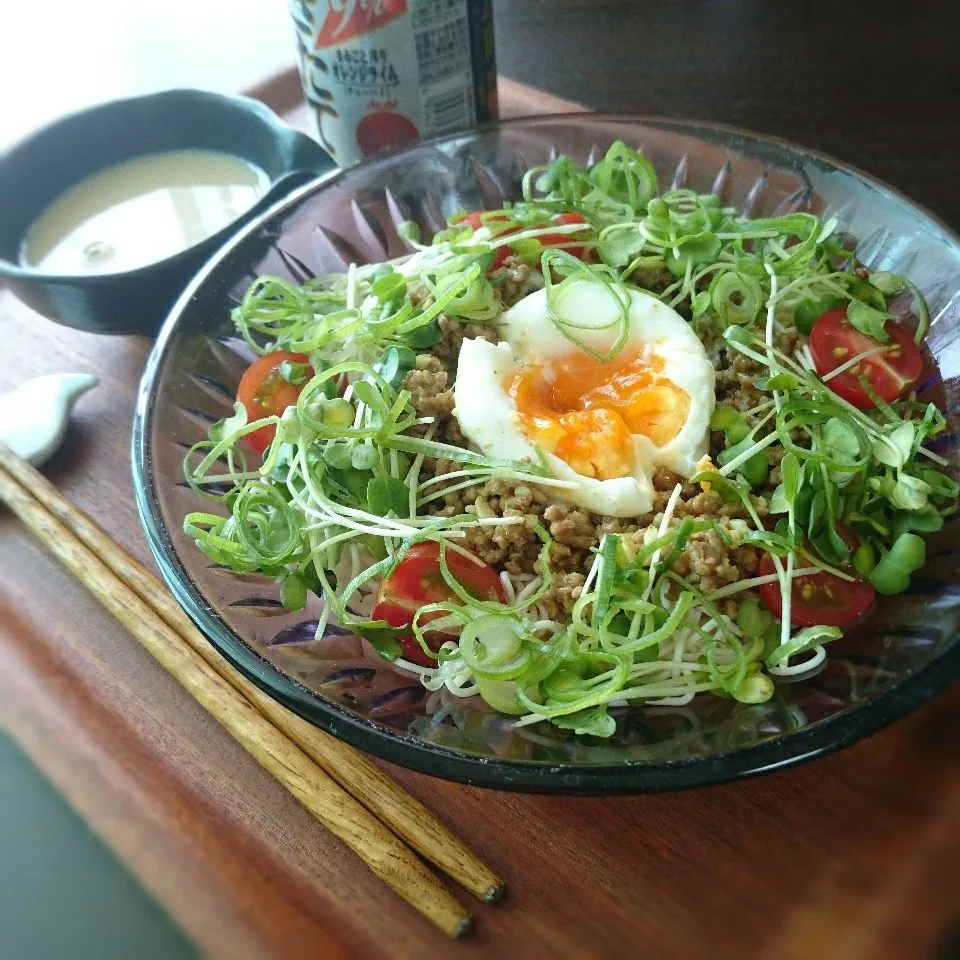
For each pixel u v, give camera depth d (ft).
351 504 0.79
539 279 0.88
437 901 0.67
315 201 0.95
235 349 0.90
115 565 0.84
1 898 0.72
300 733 0.74
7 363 1.04
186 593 0.69
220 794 0.74
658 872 0.68
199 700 0.76
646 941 0.65
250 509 0.77
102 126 1.12
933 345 0.83
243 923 0.69
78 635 0.83
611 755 0.63
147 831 0.73
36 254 1.06
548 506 0.77
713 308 0.86
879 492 0.76
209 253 0.94
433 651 0.73
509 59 1.37
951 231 0.82
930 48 1.29
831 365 0.82
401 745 0.62
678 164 0.99
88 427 0.97
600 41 1.38
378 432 0.77
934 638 0.65
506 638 0.70
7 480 0.90
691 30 1.38
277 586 0.76
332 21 0.98
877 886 0.64
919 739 0.70
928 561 0.73
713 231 0.89
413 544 0.75
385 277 0.85
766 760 0.60
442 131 1.08
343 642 0.73
